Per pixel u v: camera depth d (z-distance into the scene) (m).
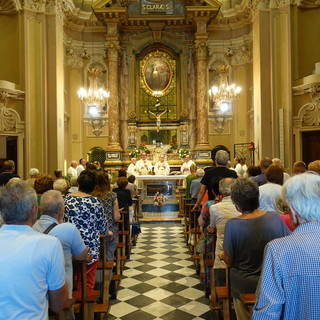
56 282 2.03
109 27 16.70
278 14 12.84
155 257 7.46
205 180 5.77
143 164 15.09
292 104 12.45
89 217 3.90
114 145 16.77
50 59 13.00
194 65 17.62
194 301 5.13
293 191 1.80
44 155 12.70
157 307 4.93
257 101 13.48
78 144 17.39
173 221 11.23
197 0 16.34
